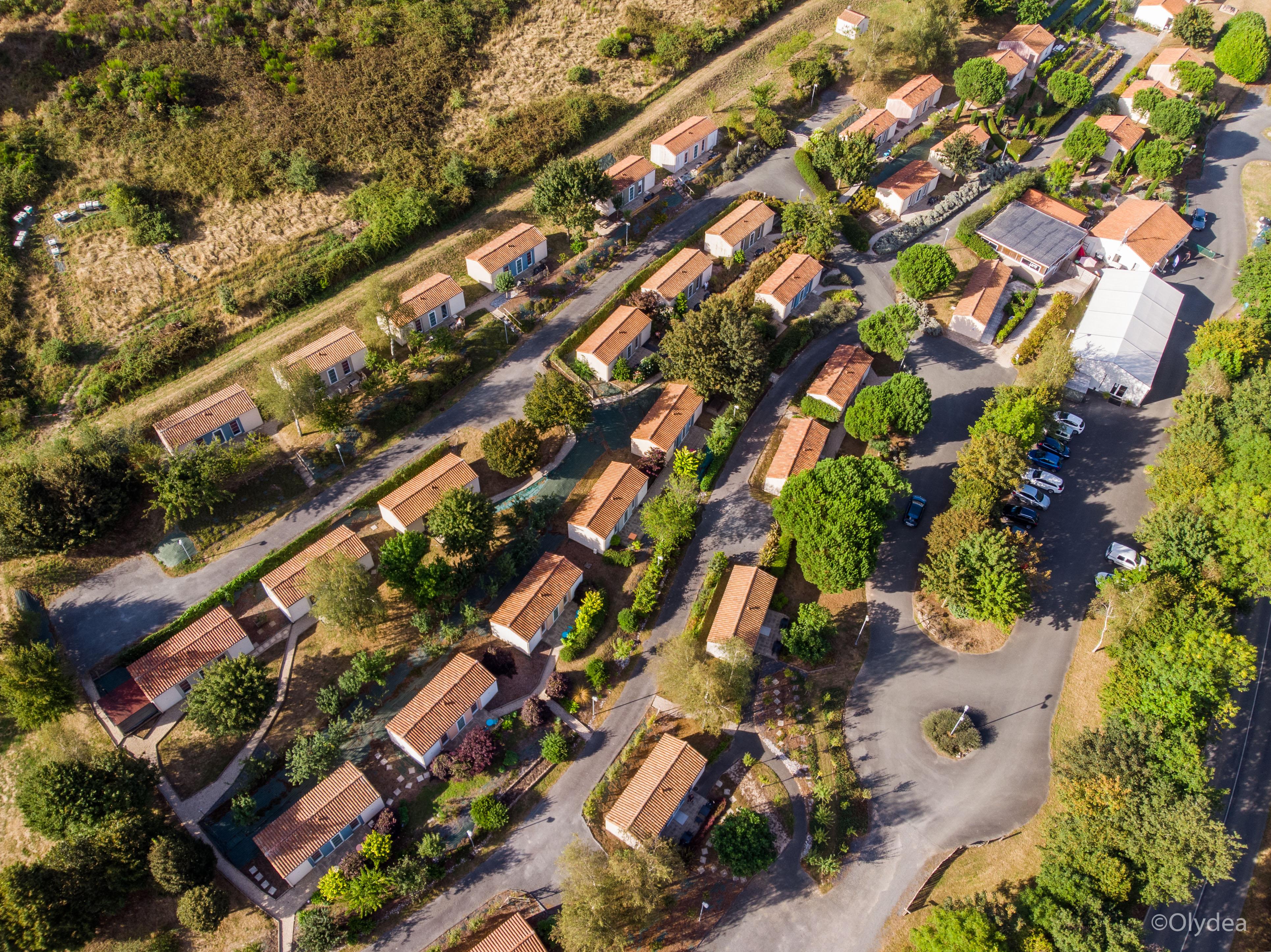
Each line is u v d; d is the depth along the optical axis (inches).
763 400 3725.4
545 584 2933.1
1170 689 2620.6
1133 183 4845.0
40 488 2903.5
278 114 4271.7
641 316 3823.8
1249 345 3639.3
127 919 2326.5
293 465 3314.5
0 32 4224.9
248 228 3949.3
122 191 3850.9
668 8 5447.8
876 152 4613.7
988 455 3169.3
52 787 2311.8
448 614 2925.7
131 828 2300.7
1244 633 3125.0
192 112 4180.6
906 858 2534.5
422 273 3973.9
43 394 3361.2
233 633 2770.7
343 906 2357.3
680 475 3314.5
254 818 2481.5
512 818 2541.8
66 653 2778.1
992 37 5816.9
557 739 2608.3
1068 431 3661.4
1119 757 2506.2
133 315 3587.6
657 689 2819.9
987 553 2878.9
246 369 3513.8
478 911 2373.3
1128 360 3767.2
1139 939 2199.8
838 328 4030.5
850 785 2652.6
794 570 3157.0
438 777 2591.0
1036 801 2655.0
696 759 2583.7
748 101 5098.4
